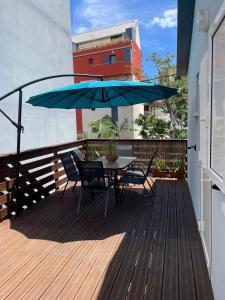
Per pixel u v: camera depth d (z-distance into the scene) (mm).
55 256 2695
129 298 2053
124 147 5598
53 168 5094
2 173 3668
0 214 3641
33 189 4426
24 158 4090
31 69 4902
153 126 11906
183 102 11969
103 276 2338
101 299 2043
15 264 2553
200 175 2984
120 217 3760
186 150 6082
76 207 4230
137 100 4582
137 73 16969
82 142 6742
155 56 13070
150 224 3484
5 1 4168
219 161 1612
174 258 2617
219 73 1604
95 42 21969
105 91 4098
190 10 3822
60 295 2094
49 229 3385
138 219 3670
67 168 4570
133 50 17734
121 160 4770
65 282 2258
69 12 6559
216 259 1909
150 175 6191
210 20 2244
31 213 3980
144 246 2879
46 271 2426
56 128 5902
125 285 2211
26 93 4781
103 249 2828
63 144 5543
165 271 2398
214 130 1763
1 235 3213
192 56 4395
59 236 3172
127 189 5199
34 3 4973
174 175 6051
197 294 2082
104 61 17875
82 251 2791
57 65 5930
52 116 5723
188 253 2709
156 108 13766
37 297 2074
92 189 3965
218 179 1551
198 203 3260
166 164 6277
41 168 4918
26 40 4734
